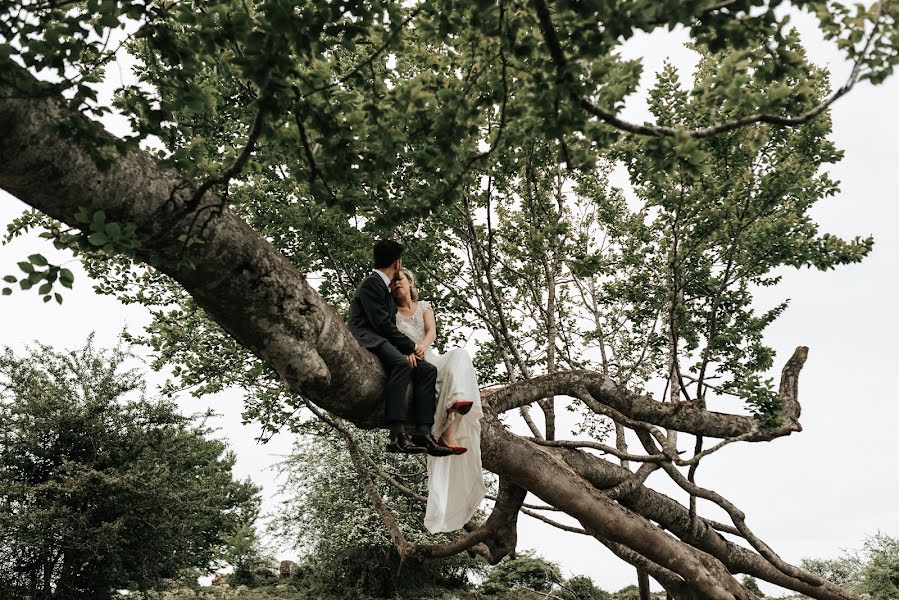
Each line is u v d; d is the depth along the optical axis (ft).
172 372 30.78
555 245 30.73
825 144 24.63
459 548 25.20
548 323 31.30
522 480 20.40
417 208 12.29
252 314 11.87
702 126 23.07
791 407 28.37
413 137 11.65
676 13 8.81
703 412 24.41
